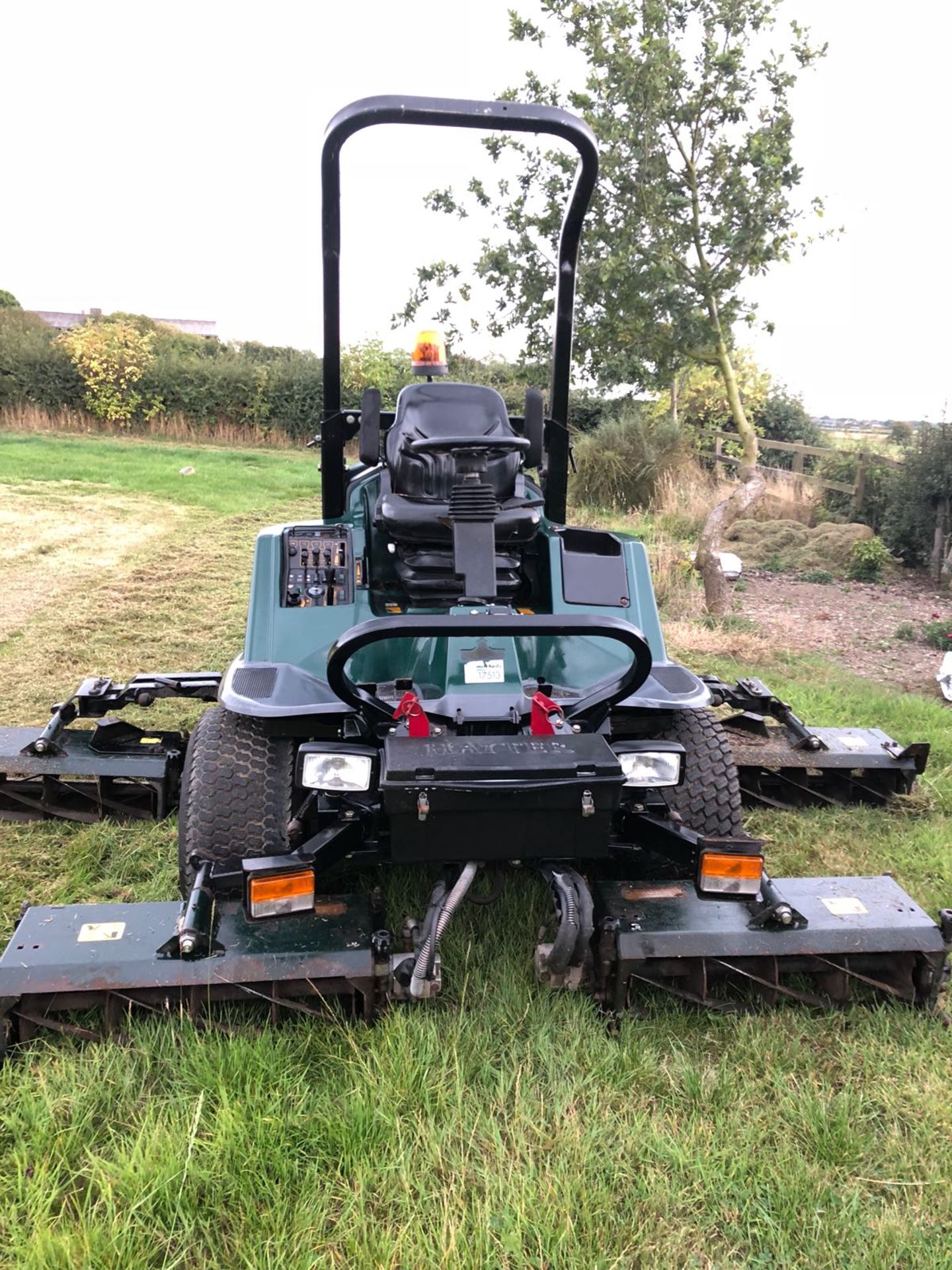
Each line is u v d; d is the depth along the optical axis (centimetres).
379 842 289
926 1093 252
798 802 442
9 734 420
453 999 282
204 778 304
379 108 303
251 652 336
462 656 312
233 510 1227
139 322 2827
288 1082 243
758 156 691
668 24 721
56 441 1900
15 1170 220
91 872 365
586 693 311
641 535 1044
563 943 256
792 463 1443
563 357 409
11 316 2438
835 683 604
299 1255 201
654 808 309
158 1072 247
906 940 271
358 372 2152
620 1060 259
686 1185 223
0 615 719
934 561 933
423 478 377
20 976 243
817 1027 276
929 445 951
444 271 783
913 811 432
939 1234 212
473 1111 240
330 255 352
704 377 1582
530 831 260
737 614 785
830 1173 227
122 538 1034
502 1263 200
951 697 584
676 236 734
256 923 265
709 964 275
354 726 308
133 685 426
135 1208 206
